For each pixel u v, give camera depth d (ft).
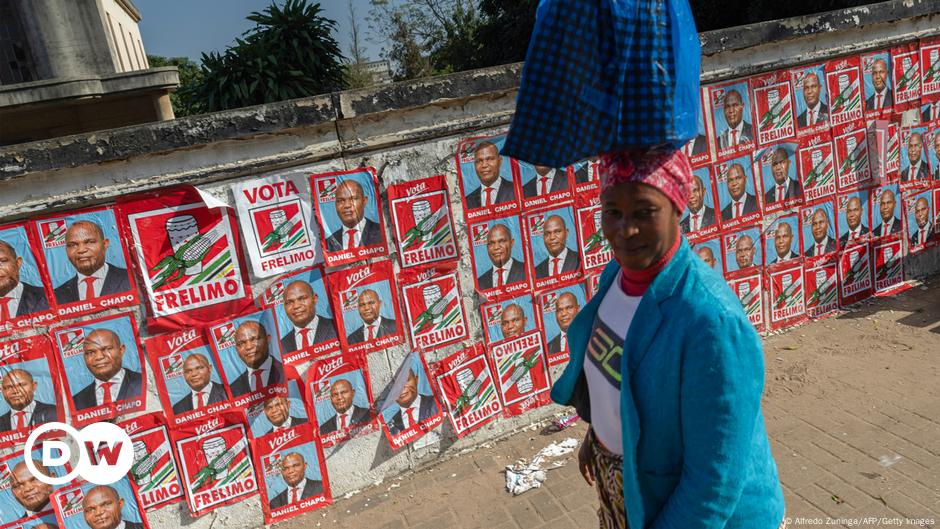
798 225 15.10
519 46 53.93
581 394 6.01
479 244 11.82
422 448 11.98
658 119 3.98
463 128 11.23
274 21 29.99
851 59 14.92
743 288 14.73
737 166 14.08
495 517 10.22
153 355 9.98
